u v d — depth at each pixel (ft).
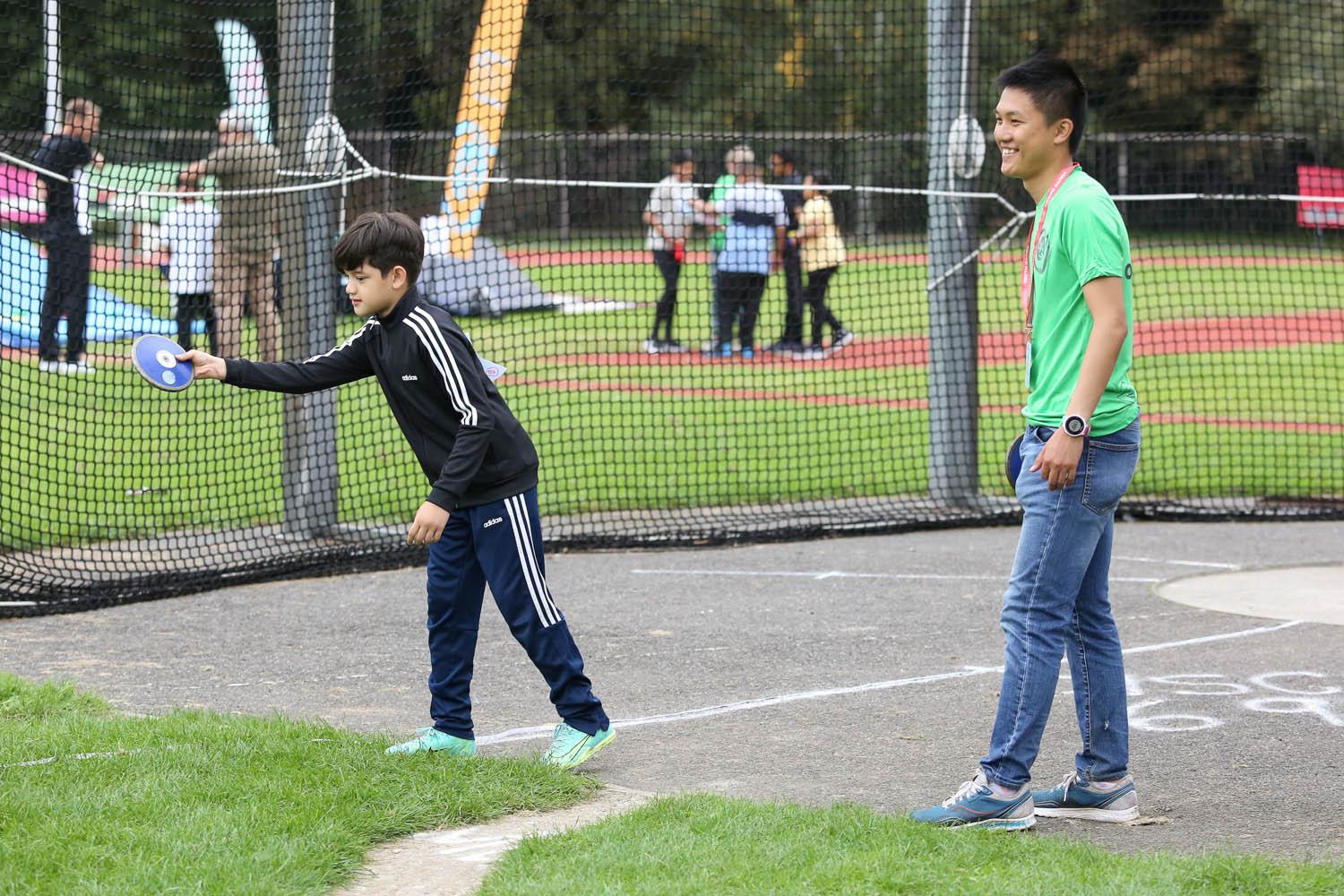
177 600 50.44
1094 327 26.91
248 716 35.47
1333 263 133.49
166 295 89.20
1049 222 27.66
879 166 114.73
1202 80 135.23
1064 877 24.56
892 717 36.63
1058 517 27.73
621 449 81.92
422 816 28.35
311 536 60.03
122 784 29.12
